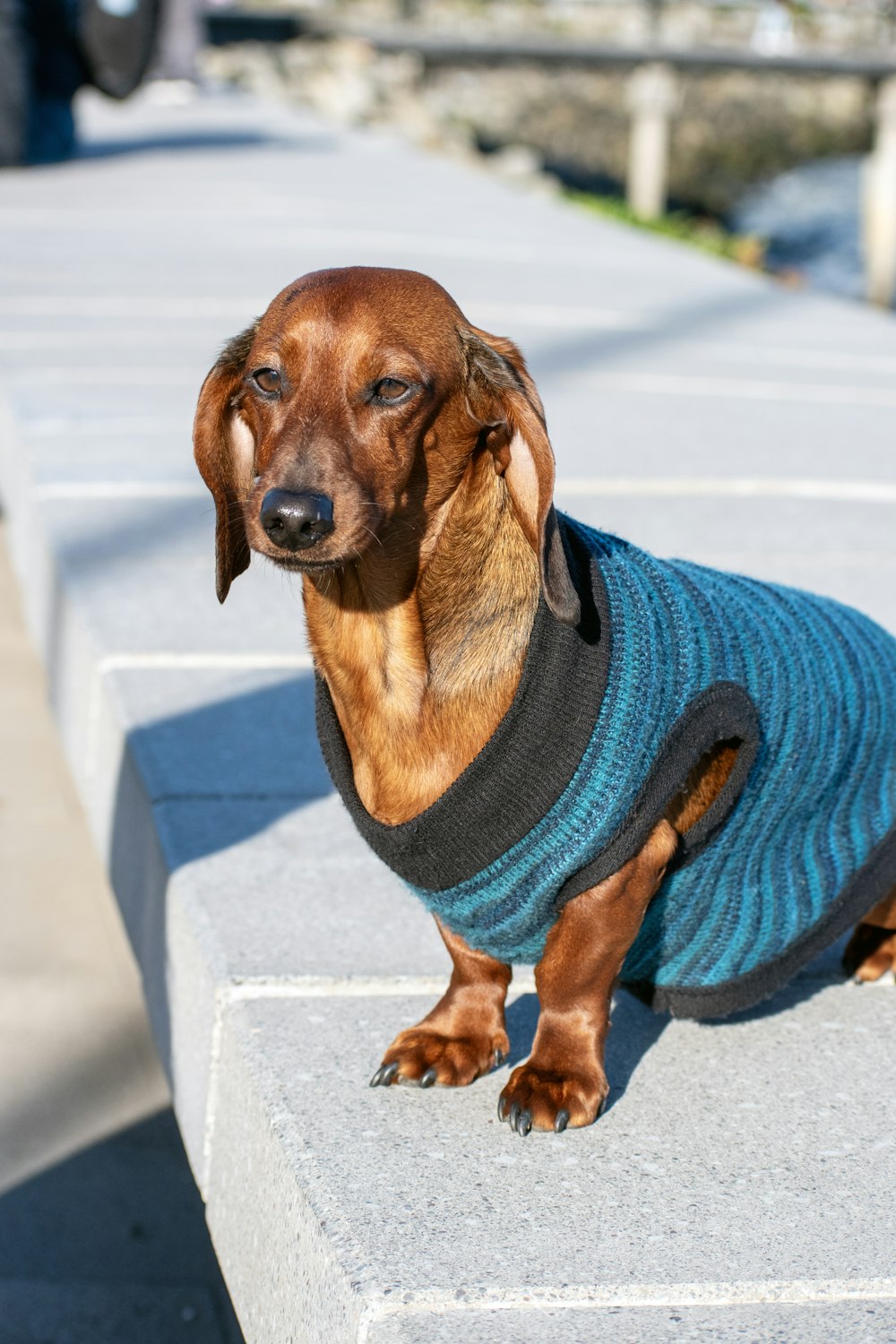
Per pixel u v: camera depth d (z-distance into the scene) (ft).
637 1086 8.05
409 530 7.38
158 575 15.11
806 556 16.28
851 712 8.33
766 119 96.43
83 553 15.56
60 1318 10.18
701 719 7.42
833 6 86.33
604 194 94.63
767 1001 9.07
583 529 7.95
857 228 92.79
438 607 7.42
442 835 7.27
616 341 26.05
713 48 76.64
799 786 8.11
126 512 16.75
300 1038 8.32
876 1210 7.07
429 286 7.54
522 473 7.28
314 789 11.37
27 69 39.47
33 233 31.73
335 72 74.64
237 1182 8.20
